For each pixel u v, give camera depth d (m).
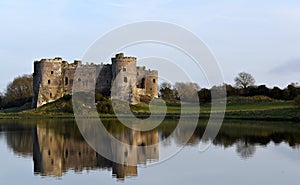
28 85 117.81
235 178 21.89
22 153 30.81
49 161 27.33
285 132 44.00
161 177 22.28
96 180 21.69
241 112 70.00
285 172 23.17
